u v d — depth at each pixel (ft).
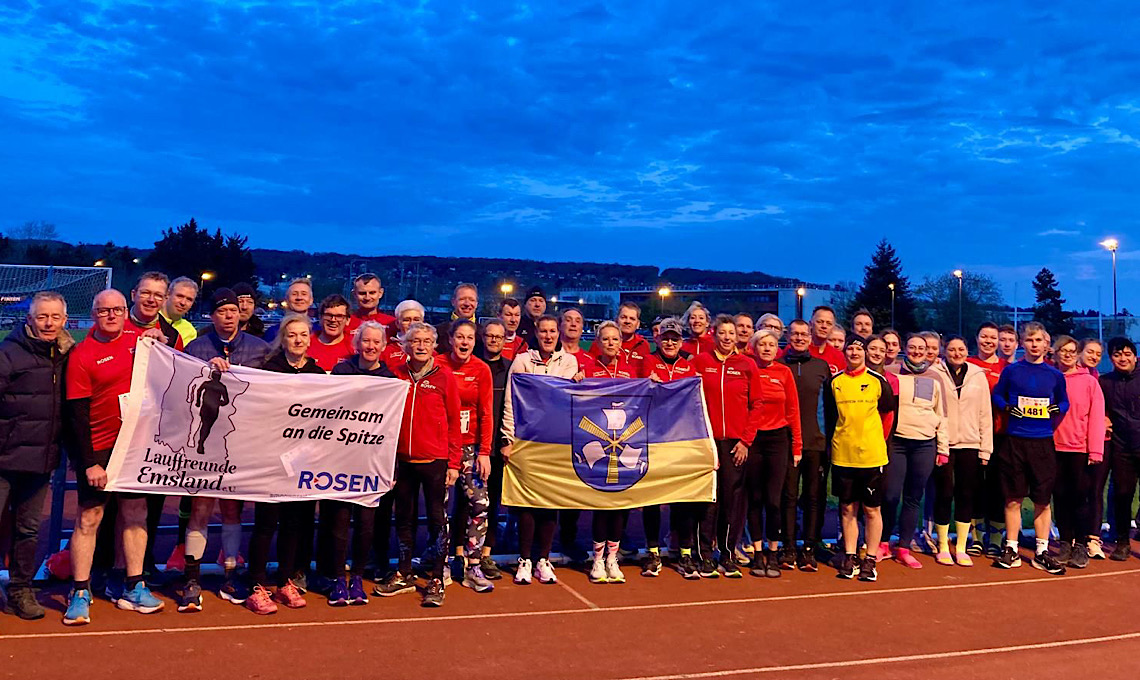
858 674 16.87
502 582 22.80
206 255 271.08
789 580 23.95
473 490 21.97
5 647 16.52
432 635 18.19
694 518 24.40
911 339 26.35
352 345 23.76
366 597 20.22
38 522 18.47
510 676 16.07
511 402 23.34
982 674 17.11
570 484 22.94
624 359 26.32
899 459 25.53
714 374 24.59
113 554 20.52
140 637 17.34
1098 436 26.30
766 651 18.03
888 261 242.37
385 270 635.25
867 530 24.67
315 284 341.41
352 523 23.99
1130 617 21.15
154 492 18.78
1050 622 20.63
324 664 16.28
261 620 18.70
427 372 21.03
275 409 19.67
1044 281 251.60
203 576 21.86
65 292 156.87
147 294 20.74
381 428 20.42
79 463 18.15
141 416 18.81
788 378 24.43
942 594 22.98
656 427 23.93
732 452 24.35
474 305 27.43
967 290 245.86
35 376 17.92
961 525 26.50
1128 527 27.43
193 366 19.27
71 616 17.89
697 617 20.21
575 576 23.73
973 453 26.37
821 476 25.39
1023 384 26.27
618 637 18.56
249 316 26.71
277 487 19.58
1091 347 27.45
